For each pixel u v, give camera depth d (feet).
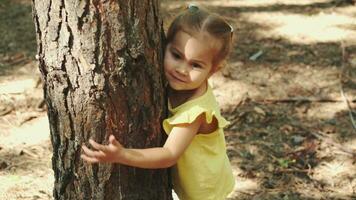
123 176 8.75
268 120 16.71
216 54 8.36
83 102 8.26
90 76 8.09
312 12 23.32
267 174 14.67
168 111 8.95
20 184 14.11
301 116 16.93
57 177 9.16
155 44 8.38
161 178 9.19
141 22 8.08
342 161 15.12
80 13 7.85
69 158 8.75
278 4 24.06
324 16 22.95
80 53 8.02
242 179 14.49
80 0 7.82
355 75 19.03
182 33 8.30
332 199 13.87
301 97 17.79
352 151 15.46
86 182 8.81
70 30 7.98
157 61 8.45
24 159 14.99
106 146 7.71
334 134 16.15
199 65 8.35
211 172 8.95
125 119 8.39
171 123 8.41
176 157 8.33
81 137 8.49
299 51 20.39
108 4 7.84
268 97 17.80
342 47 20.66
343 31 21.81
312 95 17.94
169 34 8.52
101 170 8.66
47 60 8.29
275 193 14.05
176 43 8.38
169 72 8.53
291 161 15.08
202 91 8.69
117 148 7.71
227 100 17.61
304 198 13.91
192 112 8.40
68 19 7.93
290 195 13.98
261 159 15.19
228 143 15.78
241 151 15.47
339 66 19.52
